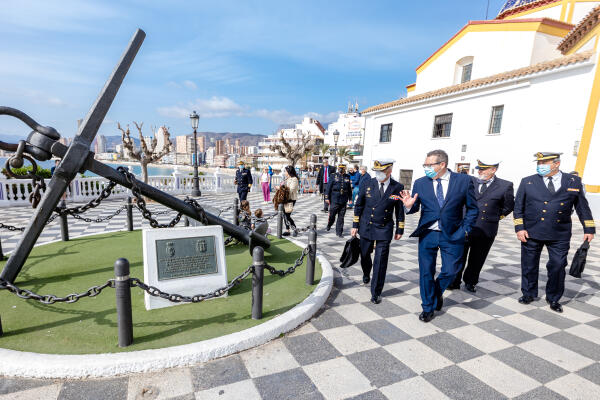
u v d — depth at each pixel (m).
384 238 3.88
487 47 16.33
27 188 11.52
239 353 2.81
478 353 2.94
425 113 17.33
